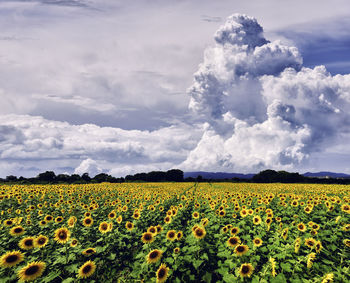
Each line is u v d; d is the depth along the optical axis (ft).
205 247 24.93
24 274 18.01
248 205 46.19
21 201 53.21
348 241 24.40
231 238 24.73
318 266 21.08
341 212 40.09
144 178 301.63
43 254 26.30
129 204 54.95
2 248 27.71
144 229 38.65
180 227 37.91
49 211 48.11
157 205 54.34
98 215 44.88
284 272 21.01
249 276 19.20
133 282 20.92
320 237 28.48
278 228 30.66
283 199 52.85
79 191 84.79
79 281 20.90
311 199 53.57
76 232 35.01
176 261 22.93
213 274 24.21
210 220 35.99
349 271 19.84
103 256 27.35
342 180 233.76
